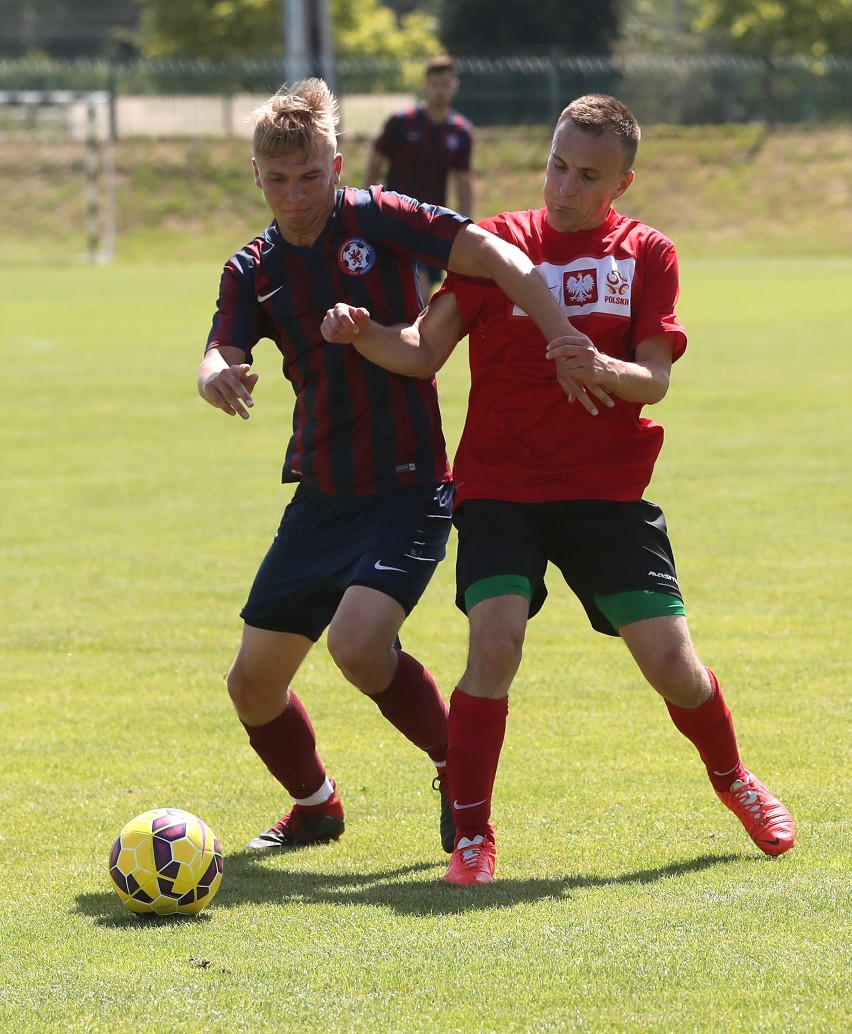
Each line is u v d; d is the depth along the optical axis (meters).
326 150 15.12
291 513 16.09
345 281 15.49
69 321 79.69
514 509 15.22
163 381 57.53
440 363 15.42
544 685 22.02
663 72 158.75
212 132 154.38
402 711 15.77
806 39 192.38
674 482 37.28
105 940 12.85
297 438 15.91
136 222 141.38
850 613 25.64
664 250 15.53
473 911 13.20
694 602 26.50
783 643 23.84
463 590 15.04
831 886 13.46
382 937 12.48
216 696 21.98
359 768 18.73
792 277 104.19
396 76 156.25
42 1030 10.75
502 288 15.02
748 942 11.98
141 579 29.11
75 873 15.13
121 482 38.91
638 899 13.40
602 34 196.88
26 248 137.12
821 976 11.24
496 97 154.00
